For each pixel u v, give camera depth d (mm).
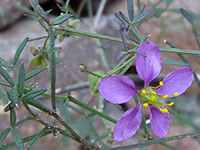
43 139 82
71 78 94
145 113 54
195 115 82
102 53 76
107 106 88
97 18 79
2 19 95
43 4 85
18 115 86
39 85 91
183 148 87
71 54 95
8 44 94
